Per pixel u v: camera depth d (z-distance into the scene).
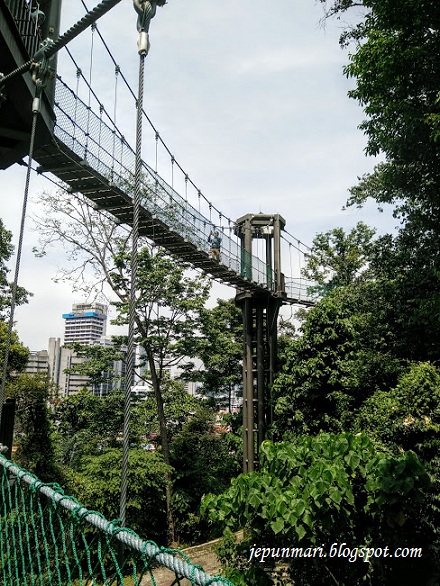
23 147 7.26
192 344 17.52
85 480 14.73
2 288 19.30
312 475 4.88
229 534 5.25
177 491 17.11
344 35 11.98
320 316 13.37
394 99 9.80
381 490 4.76
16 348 18.22
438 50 8.85
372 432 8.91
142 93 2.45
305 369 12.91
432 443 7.56
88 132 8.70
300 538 4.45
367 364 12.05
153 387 17.73
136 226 2.39
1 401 3.11
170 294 17.16
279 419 14.38
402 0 8.79
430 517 5.65
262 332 18.12
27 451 14.70
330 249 23.30
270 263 19.42
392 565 5.38
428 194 10.45
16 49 5.44
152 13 2.42
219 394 22.27
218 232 14.45
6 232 18.22
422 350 12.06
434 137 8.20
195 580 1.20
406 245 12.85
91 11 2.77
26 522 2.10
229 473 19.81
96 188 9.56
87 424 17.92
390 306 12.53
